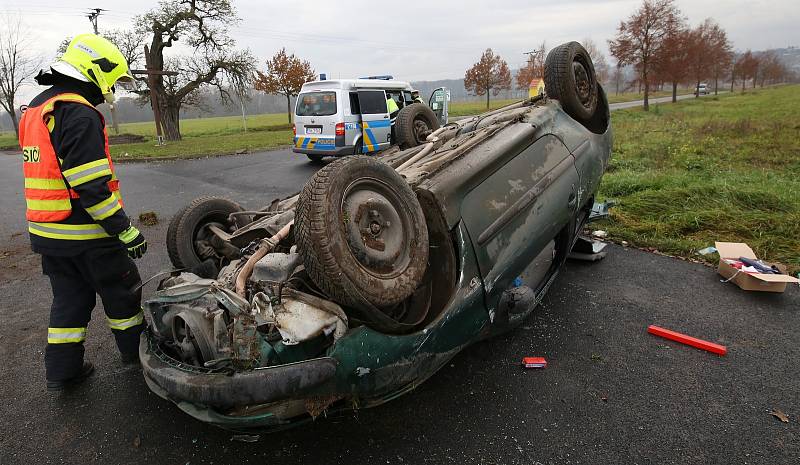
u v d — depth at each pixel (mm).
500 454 2727
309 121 12961
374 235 2682
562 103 4645
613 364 3547
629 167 10266
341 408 2719
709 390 3229
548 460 2678
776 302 4422
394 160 4133
